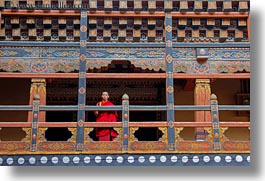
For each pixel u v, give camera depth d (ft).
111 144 51.37
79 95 53.47
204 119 53.78
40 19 56.49
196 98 54.85
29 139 51.26
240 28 57.00
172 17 56.65
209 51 56.24
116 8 56.44
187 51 56.13
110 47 55.98
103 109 52.75
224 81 67.56
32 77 54.85
